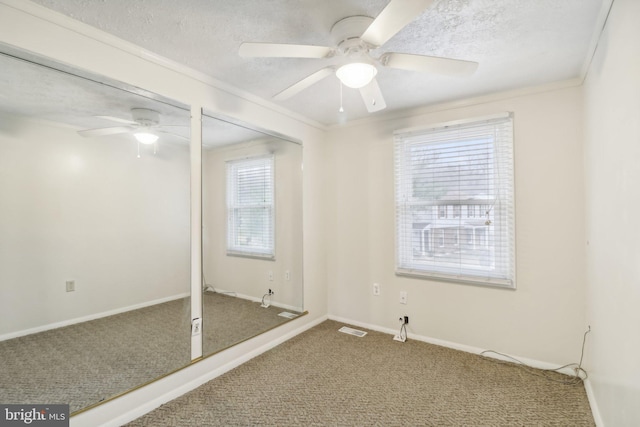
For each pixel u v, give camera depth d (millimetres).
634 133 1134
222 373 2217
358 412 1783
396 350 2596
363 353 2543
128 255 1909
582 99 2123
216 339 2248
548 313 2254
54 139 1620
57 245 1655
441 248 2684
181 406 1837
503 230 2414
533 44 1739
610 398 1463
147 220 1969
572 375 2164
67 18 1496
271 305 2744
